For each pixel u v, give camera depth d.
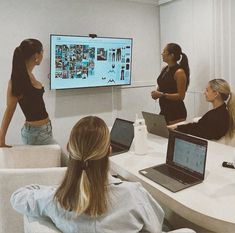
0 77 3.54
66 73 3.78
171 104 3.49
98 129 1.06
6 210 1.76
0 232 1.81
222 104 2.41
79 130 1.06
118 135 2.28
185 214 1.33
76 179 1.04
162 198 1.46
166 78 3.51
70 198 1.02
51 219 1.10
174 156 1.77
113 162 1.88
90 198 0.99
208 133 2.39
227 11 3.68
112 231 1.01
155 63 4.77
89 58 3.91
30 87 2.39
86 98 4.18
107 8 4.18
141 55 4.61
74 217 1.02
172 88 3.48
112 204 1.02
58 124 4.00
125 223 1.02
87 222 1.01
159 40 4.75
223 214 1.23
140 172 1.70
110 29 4.25
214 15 3.81
